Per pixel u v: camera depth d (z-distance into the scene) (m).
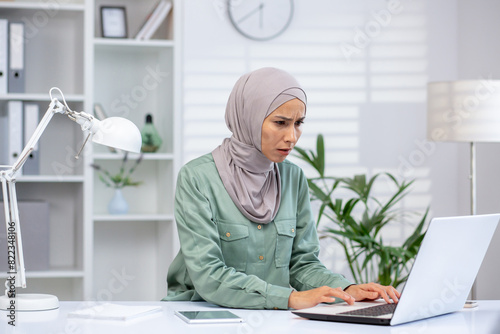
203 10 3.51
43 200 3.44
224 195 1.83
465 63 3.71
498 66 3.39
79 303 1.73
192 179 1.82
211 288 1.69
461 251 1.50
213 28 3.52
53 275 3.16
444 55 3.79
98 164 3.53
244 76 1.88
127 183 3.40
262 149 1.79
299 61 3.64
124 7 3.40
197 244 1.75
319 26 3.67
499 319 1.53
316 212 3.65
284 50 3.62
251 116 1.79
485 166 3.51
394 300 1.63
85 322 1.45
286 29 3.62
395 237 3.75
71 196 3.51
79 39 3.38
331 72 3.68
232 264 1.83
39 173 3.37
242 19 3.55
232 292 1.66
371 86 3.73
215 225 1.80
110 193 3.56
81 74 3.31
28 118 3.21
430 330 1.38
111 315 1.49
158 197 3.63
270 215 1.84
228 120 1.90
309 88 3.66
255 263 1.84
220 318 1.45
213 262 1.72
